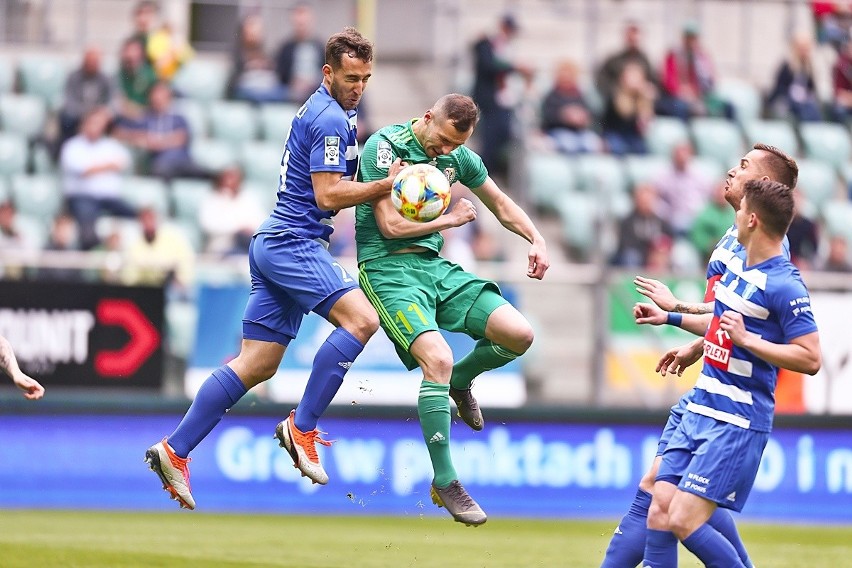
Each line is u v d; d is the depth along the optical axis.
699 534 17.94
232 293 35.91
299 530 30.98
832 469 36.66
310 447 20.44
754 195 17.73
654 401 36.84
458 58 49.50
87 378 35.03
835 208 47.91
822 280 36.47
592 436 36.44
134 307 35.31
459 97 20.12
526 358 36.72
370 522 33.34
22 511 33.28
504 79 45.81
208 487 35.34
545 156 46.34
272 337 21.16
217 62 48.28
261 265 20.59
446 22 51.66
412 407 36.00
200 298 35.78
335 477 35.78
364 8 51.06
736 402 17.95
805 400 36.62
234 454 35.50
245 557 25.70
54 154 43.31
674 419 19.77
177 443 20.86
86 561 24.17
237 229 42.22
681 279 36.75
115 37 50.25
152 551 25.95
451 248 40.59
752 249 17.97
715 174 47.50
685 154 44.59
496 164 45.69
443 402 19.91
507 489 36.09
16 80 46.78
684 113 48.16
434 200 19.84
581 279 36.94
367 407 35.81
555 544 29.59
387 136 20.58
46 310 34.91
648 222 40.78
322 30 50.88
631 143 47.22
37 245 41.53
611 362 36.84
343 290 20.25
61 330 34.97
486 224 42.12
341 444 35.81
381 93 51.06
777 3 52.50
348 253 40.62
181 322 35.69
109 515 32.91
